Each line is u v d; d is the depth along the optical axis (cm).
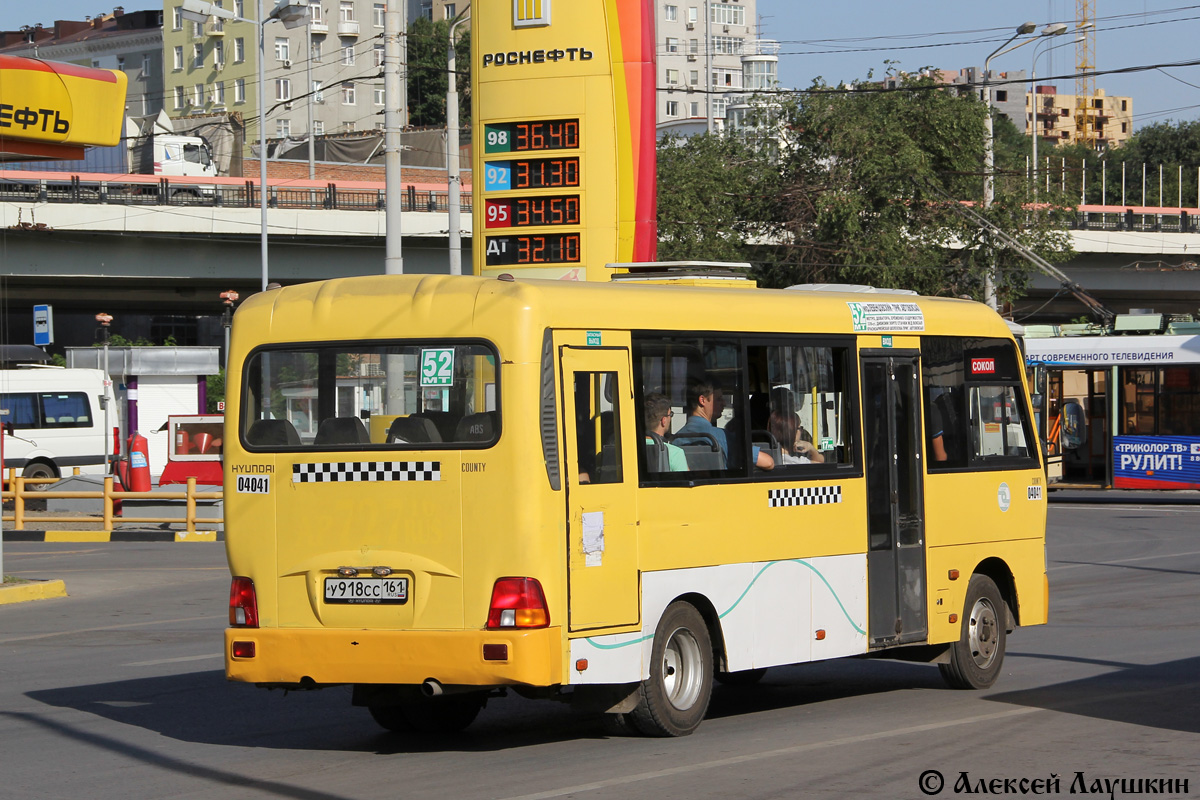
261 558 1249
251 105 15050
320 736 1340
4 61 2605
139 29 16088
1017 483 1670
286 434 1254
